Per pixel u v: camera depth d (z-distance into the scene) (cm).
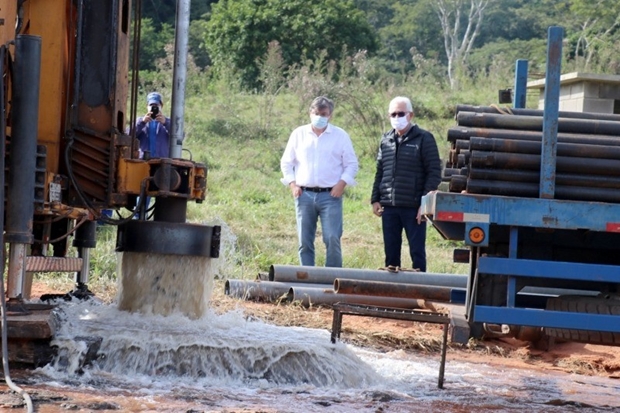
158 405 609
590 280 757
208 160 2612
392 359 898
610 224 758
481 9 6147
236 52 4250
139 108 2920
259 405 632
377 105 3070
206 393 660
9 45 751
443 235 848
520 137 796
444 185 1277
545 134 766
